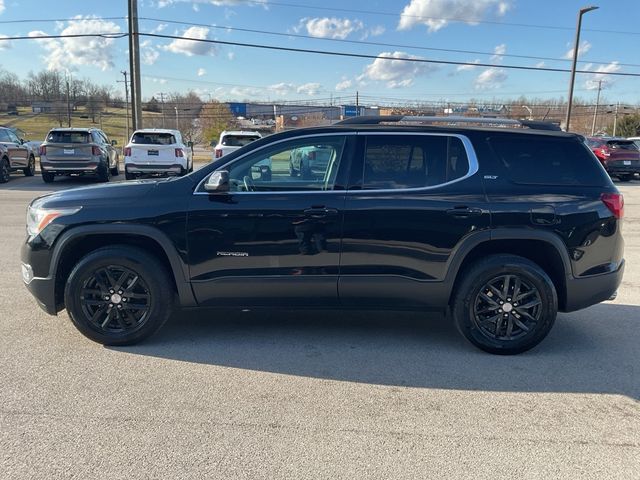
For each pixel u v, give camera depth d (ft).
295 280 13.88
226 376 12.44
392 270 13.84
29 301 17.56
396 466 9.04
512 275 13.82
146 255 13.88
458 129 14.23
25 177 66.13
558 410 11.11
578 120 295.48
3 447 9.36
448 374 12.80
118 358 13.32
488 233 13.66
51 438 9.67
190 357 13.48
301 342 14.70
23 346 13.92
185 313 16.99
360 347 14.43
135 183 14.47
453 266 13.78
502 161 14.08
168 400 11.19
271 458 9.20
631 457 9.44
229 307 14.26
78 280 13.70
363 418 10.63
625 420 10.75
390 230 13.65
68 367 12.72
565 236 13.79
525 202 13.74
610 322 16.81
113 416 10.49
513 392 11.91
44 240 13.67
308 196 13.73
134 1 73.92
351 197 13.73
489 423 10.53
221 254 13.76
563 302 14.37
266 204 13.66
